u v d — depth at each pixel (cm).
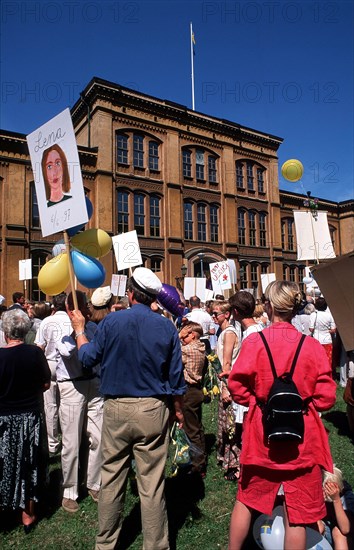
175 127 2656
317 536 258
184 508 373
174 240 2555
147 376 286
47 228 388
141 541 324
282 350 243
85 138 2542
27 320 361
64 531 340
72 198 362
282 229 3353
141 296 308
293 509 228
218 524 346
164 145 2606
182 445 363
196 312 883
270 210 3173
